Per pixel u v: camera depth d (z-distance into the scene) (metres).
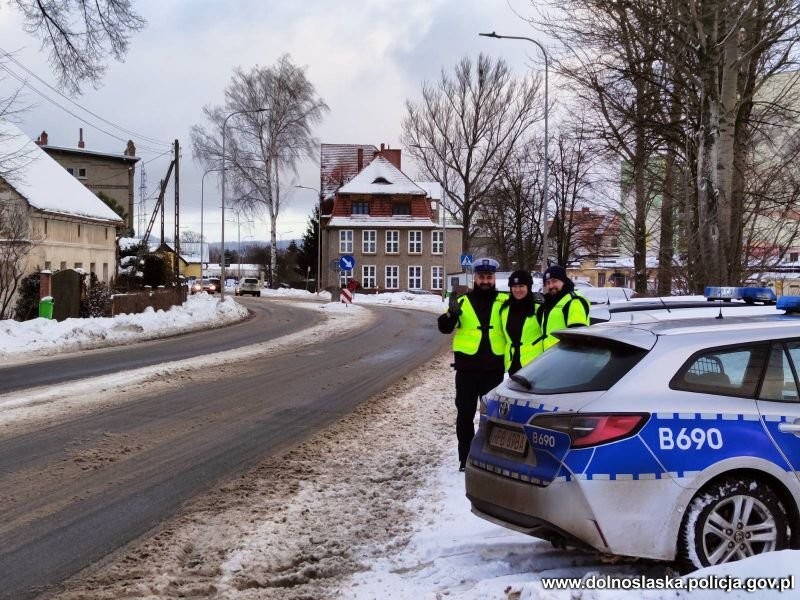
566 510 4.07
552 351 5.00
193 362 15.87
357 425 9.45
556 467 4.17
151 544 5.21
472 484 4.79
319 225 68.12
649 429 4.09
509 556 4.78
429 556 4.92
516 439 4.52
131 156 83.56
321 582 4.54
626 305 6.77
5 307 25.94
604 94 17.53
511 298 7.04
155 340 21.88
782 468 4.15
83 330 20.23
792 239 15.51
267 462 7.55
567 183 42.72
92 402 10.77
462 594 4.02
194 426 9.23
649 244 23.02
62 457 7.61
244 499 6.30
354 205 67.06
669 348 4.36
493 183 56.38
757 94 16.67
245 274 113.50
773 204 15.33
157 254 55.88
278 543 5.25
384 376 14.09
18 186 35.03
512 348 6.98
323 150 79.88
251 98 60.94
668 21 13.77
